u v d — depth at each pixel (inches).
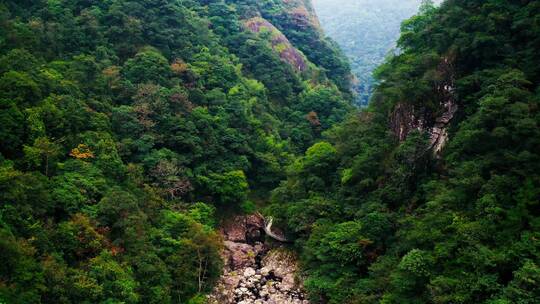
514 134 1065.5
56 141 1291.8
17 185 993.5
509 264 889.5
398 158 1370.6
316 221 1439.5
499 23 1376.7
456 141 1233.4
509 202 988.6
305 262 1405.0
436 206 1125.7
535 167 1006.4
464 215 1048.8
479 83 1339.8
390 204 1343.5
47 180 1143.0
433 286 944.3
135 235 1197.1
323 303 1275.8
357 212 1347.2
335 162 1647.4
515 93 1119.0
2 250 844.6
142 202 1416.1
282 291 1411.2
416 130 1400.1
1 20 1549.0
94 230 1126.4
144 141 1653.5
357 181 1480.1
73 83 1577.3
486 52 1369.3
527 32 1298.0
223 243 1534.2
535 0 1343.5
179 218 1465.3
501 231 953.5
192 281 1307.8
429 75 1430.9
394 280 1027.9
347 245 1242.6
